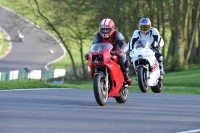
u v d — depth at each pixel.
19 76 187.38
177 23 162.38
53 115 40.38
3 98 51.41
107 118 39.62
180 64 173.38
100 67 46.78
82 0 160.00
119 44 47.91
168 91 86.88
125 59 48.56
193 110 46.06
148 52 54.66
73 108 44.78
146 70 54.78
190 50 182.12
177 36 171.38
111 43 47.84
